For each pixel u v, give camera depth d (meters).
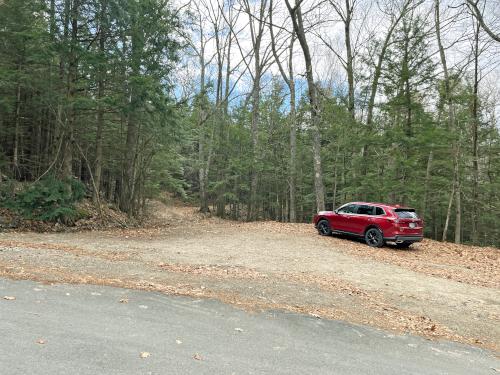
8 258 7.45
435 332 5.52
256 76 26.78
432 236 30.91
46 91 13.09
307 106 26.16
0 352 3.41
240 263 9.27
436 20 18.69
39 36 11.80
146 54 13.98
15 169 16.55
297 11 18.47
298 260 10.16
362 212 13.95
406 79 16.98
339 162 24.56
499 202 23.77
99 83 13.93
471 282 9.02
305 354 4.13
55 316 4.54
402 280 8.66
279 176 30.09
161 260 8.96
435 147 17.08
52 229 13.27
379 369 3.94
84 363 3.35
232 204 33.22
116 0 12.37
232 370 3.51
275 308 5.80
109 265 7.79
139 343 3.96
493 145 24.58
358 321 5.63
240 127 27.78
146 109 14.17
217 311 5.38
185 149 32.78
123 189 20.31
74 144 16.56
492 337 5.57
